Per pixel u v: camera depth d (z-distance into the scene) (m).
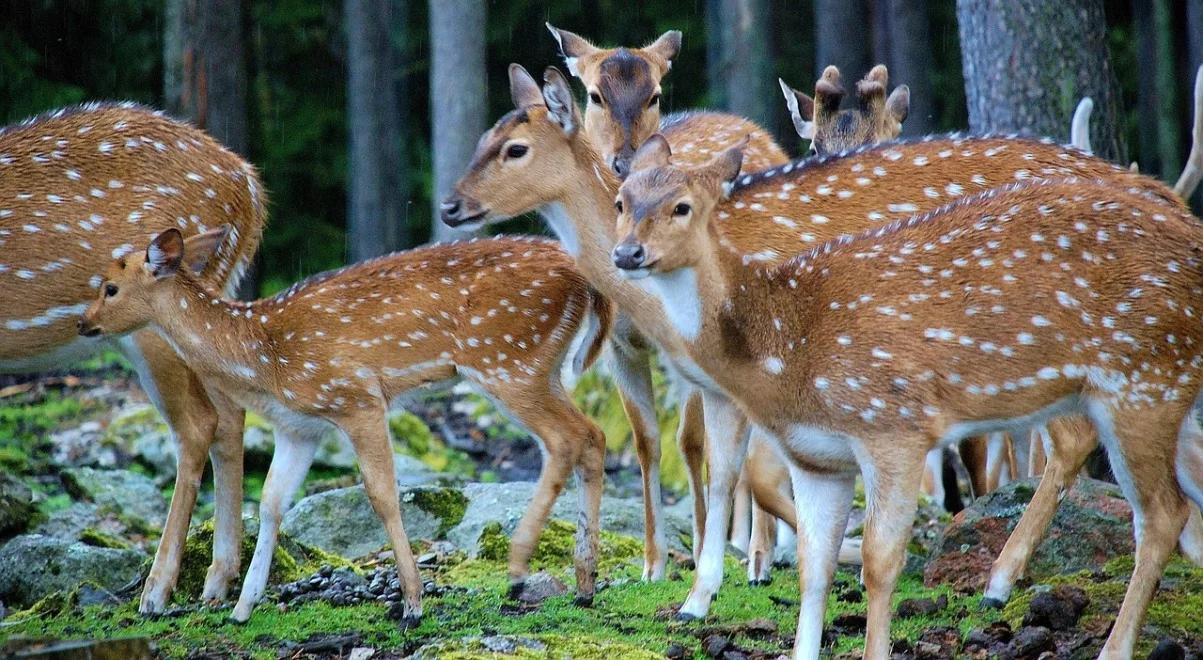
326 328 10.91
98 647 8.37
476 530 13.33
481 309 11.13
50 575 12.23
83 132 11.97
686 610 10.62
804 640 9.30
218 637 10.38
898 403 8.98
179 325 10.99
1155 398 9.12
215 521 11.70
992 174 11.09
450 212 10.67
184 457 11.60
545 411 11.19
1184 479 9.52
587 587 10.97
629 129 12.74
